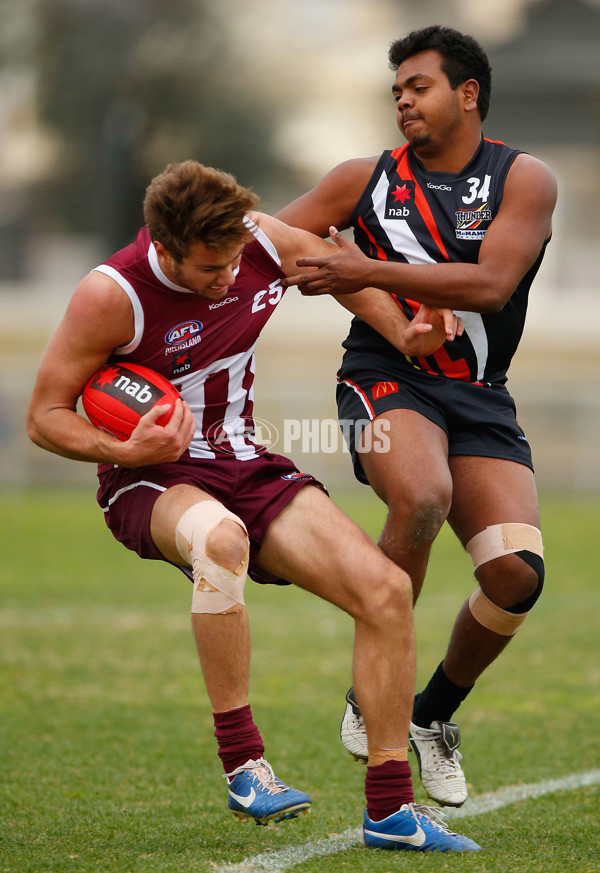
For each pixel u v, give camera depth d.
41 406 13.06
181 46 126.62
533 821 14.75
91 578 40.06
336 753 18.80
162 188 12.11
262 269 13.59
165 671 25.89
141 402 12.95
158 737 19.95
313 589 12.95
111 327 12.88
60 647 28.38
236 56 128.75
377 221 14.66
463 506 14.37
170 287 12.82
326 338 89.38
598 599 35.97
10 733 20.03
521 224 13.78
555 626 31.53
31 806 15.38
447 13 167.50
